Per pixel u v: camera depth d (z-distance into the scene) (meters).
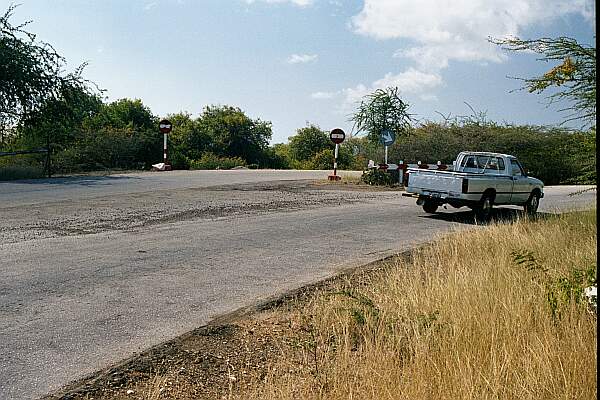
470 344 5.53
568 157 14.54
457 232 12.57
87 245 10.94
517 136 37.22
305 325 6.72
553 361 5.12
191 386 5.24
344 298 7.27
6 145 28.62
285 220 14.87
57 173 28.16
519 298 6.62
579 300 6.45
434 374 5.04
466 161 18.95
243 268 9.70
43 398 4.97
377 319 6.43
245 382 5.27
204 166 47.84
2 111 27.23
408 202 19.81
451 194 16.52
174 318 7.07
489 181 16.89
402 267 9.25
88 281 8.52
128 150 36.97
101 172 29.27
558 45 10.68
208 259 10.23
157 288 8.31
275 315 7.19
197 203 17.14
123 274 8.98
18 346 6.06
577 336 5.61
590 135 12.15
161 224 13.48
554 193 26.66
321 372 5.20
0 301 7.48
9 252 10.16
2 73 26.31
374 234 13.48
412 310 6.61
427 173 17.03
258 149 70.25
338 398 4.72
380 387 4.79
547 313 6.28
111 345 6.16
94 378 5.36
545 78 11.05
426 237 13.28
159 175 26.84
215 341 6.34
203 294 8.10
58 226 12.73
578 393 4.75
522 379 4.89
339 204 18.59
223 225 13.70
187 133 66.25
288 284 8.77
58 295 7.81
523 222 13.97
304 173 31.66
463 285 7.17
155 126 56.12
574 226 12.44
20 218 13.55
